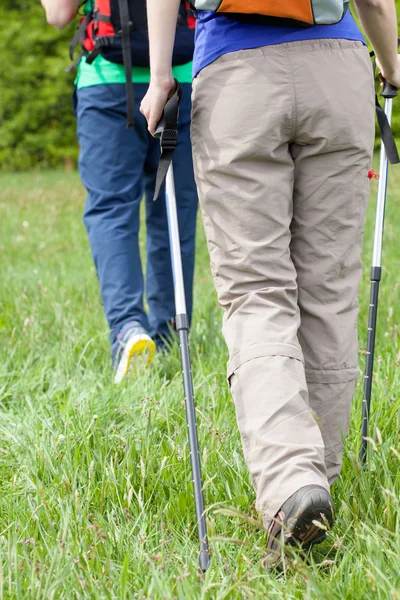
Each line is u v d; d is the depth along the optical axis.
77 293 6.28
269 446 2.39
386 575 2.34
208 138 2.69
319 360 2.75
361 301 5.55
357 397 3.62
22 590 2.30
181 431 3.38
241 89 2.62
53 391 4.19
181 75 4.52
